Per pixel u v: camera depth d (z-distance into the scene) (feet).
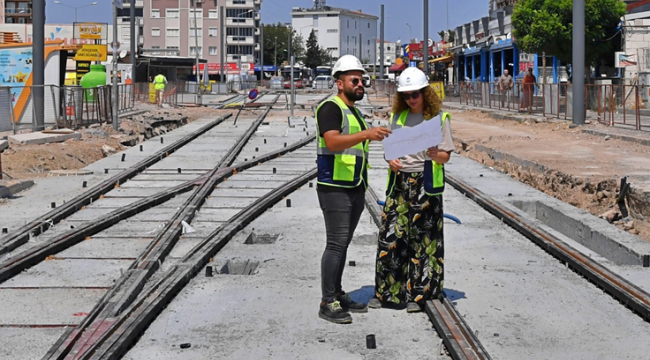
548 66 148.87
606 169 54.80
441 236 23.56
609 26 114.21
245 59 422.82
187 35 408.87
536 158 62.03
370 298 25.03
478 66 202.39
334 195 22.27
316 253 31.78
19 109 81.76
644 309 22.90
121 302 23.48
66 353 19.54
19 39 196.95
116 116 87.86
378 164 64.13
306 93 244.22
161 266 29.35
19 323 22.39
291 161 65.62
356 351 20.25
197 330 21.95
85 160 66.85
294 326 22.27
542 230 34.35
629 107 82.94
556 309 23.94
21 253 30.04
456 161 65.10
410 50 244.63
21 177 54.03
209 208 42.27
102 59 155.12
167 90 154.51
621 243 32.45
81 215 40.22
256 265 30.35
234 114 130.82
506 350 20.25
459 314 21.95
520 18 116.47
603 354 20.02
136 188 49.73
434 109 22.82
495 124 103.04
